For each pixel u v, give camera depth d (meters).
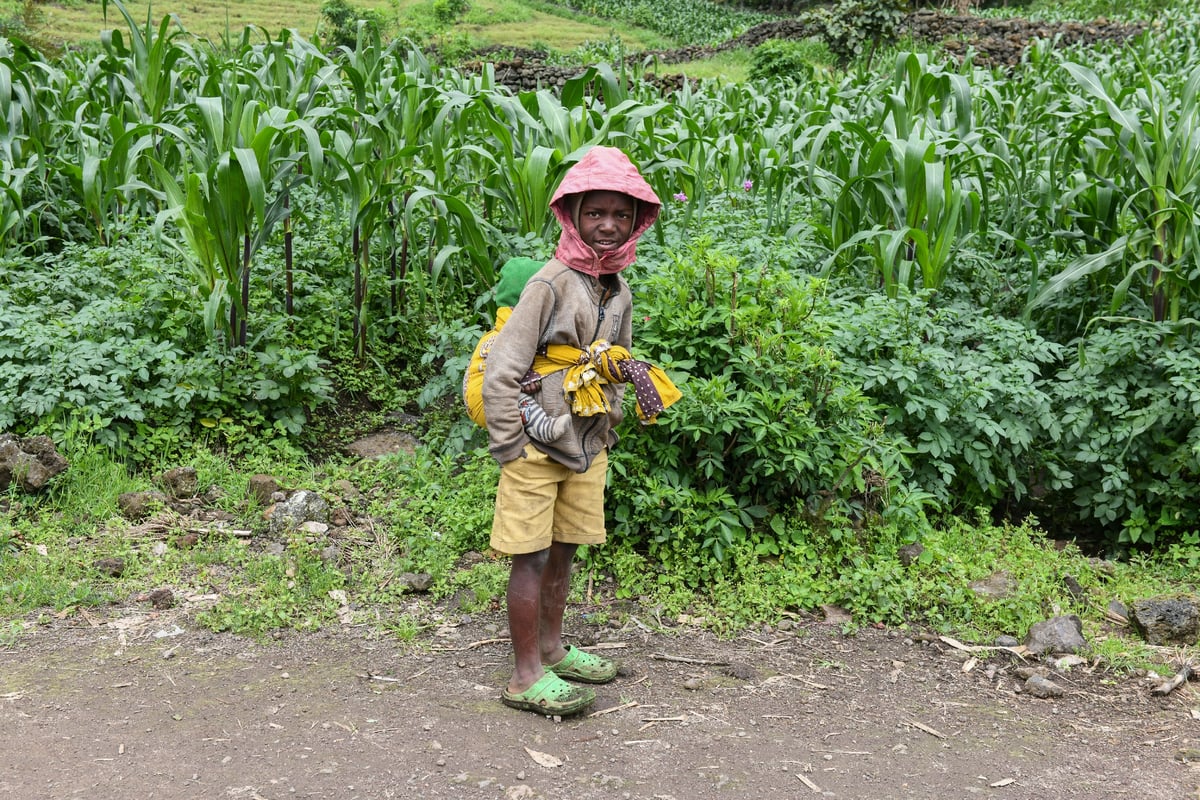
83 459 4.25
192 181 4.60
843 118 7.54
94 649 3.22
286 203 5.14
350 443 5.04
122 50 7.11
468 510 4.06
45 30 20.08
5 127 6.09
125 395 4.59
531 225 5.42
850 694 3.13
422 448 4.65
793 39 23.31
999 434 4.60
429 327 5.36
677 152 6.43
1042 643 3.46
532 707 2.88
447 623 3.50
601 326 2.87
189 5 30.39
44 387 4.44
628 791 2.52
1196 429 4.44
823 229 5.71
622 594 3.72
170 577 3.71
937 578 3.89
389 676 3.11
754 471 4.00
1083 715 3.06
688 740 2.79
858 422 4.20
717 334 4.16
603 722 2.88
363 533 4.10
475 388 2.93
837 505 4.04
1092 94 5.53
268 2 32.44
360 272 5.46
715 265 4.14
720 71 21.28
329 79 6.74
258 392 4.76
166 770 2.53
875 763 2.71
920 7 25.20
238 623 3.39
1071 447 4.80
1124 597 3.94
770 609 3.66
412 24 30.12
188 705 2.88
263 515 4.19
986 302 5.80
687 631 3.55
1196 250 4.82
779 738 2.83
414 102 5.90
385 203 5.35
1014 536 4.39
